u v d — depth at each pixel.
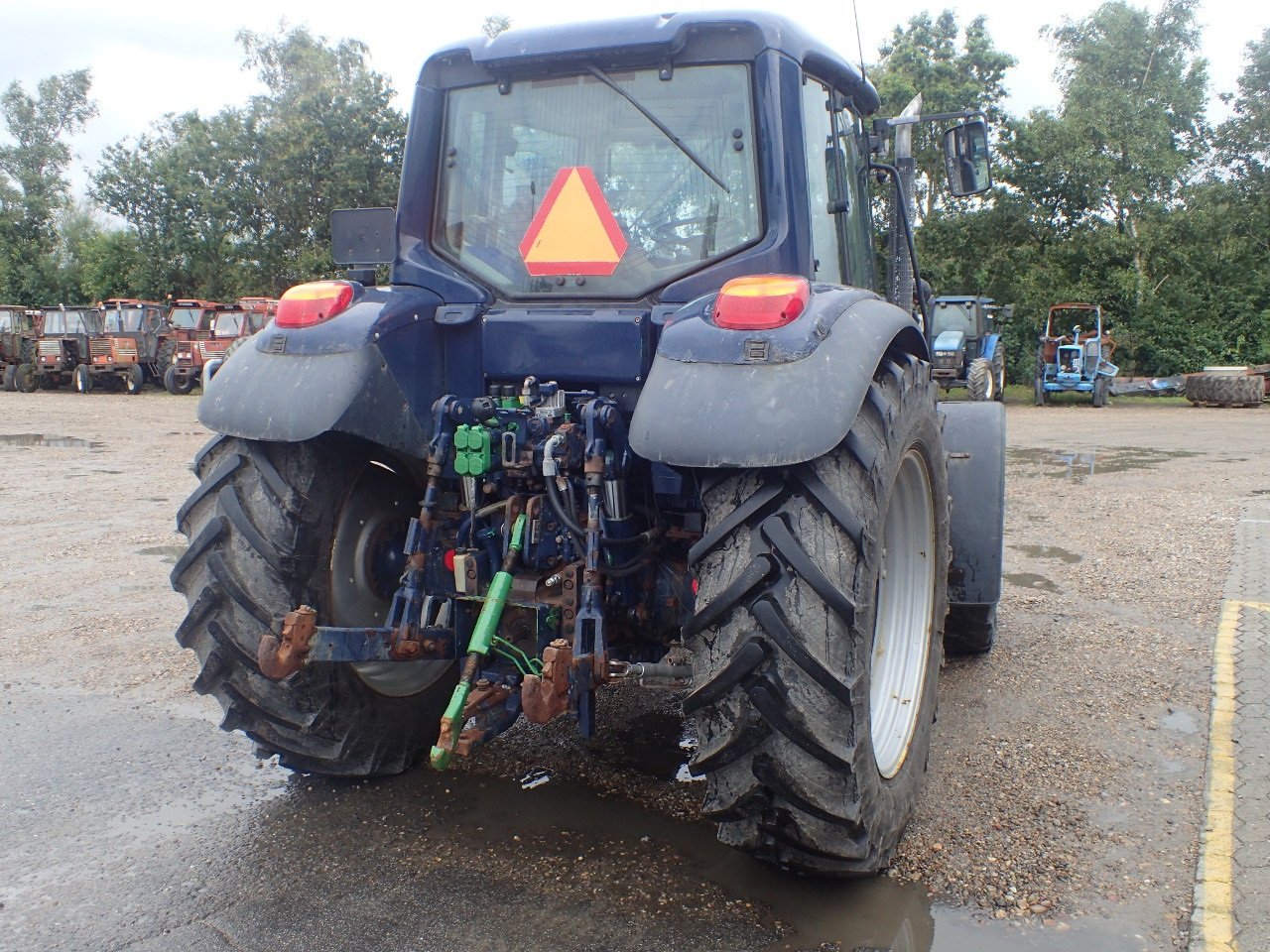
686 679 2.87
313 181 30.45
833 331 2.54
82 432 16.00
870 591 2.47
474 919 2.64
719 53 3.11
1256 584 5.96
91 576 6.48
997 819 3.19
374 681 3.42
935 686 3.36
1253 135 28.19
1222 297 26.91
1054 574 6.35
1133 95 27.23
